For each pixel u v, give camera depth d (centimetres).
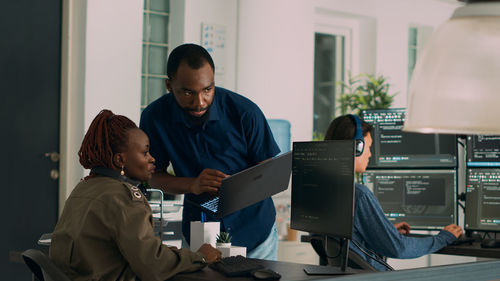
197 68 220
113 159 200
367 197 253
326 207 196
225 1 505
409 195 314
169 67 226
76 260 187
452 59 126
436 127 128
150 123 254
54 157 434
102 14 432
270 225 260
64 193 434
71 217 191
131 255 182
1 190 416
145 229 185
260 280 181
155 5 489
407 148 315
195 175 253
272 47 518
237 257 211
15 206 421
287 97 529
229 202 228
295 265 209
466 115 125
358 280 168
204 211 241
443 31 130
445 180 307
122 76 441
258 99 514
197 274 192
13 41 421
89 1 426
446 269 181
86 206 189
